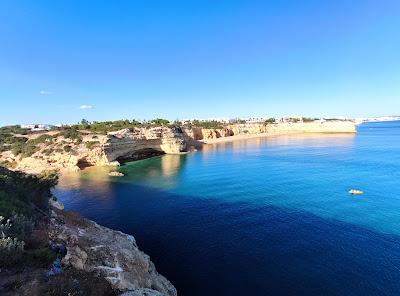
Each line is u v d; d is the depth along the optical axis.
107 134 88.69
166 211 42.00
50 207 29.53
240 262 26.56
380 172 63.97
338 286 22.45
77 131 97.50
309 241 30.09
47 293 12.61
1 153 86.62
